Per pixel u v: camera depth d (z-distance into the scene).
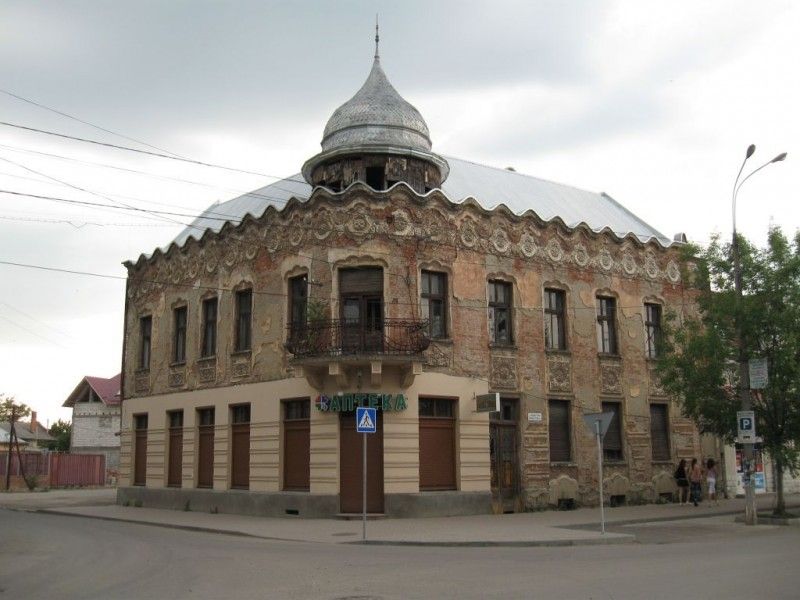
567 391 28.42
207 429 30.06
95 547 17.83
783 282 24.19
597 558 14.86
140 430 34.34
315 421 24.58
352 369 23.81
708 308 25.48
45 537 20.42
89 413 66.88
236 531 20.56
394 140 27.09
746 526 22.28
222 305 29.73
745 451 23.11
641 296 31.55
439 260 25.77
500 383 26.56
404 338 24.00
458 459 24.98
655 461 30.73
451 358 25.44
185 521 24.23
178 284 32.50
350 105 27.92
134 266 35.88
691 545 17.39
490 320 27.03
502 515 24.73
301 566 13.84
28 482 51.28
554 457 27.92
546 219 29.98
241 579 12.39
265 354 27.19
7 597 11.32
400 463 23.70
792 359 23.56
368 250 24.83
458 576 12.42
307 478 25.17
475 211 26.94
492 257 27.14
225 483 28.16
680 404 28.91
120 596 11.04
